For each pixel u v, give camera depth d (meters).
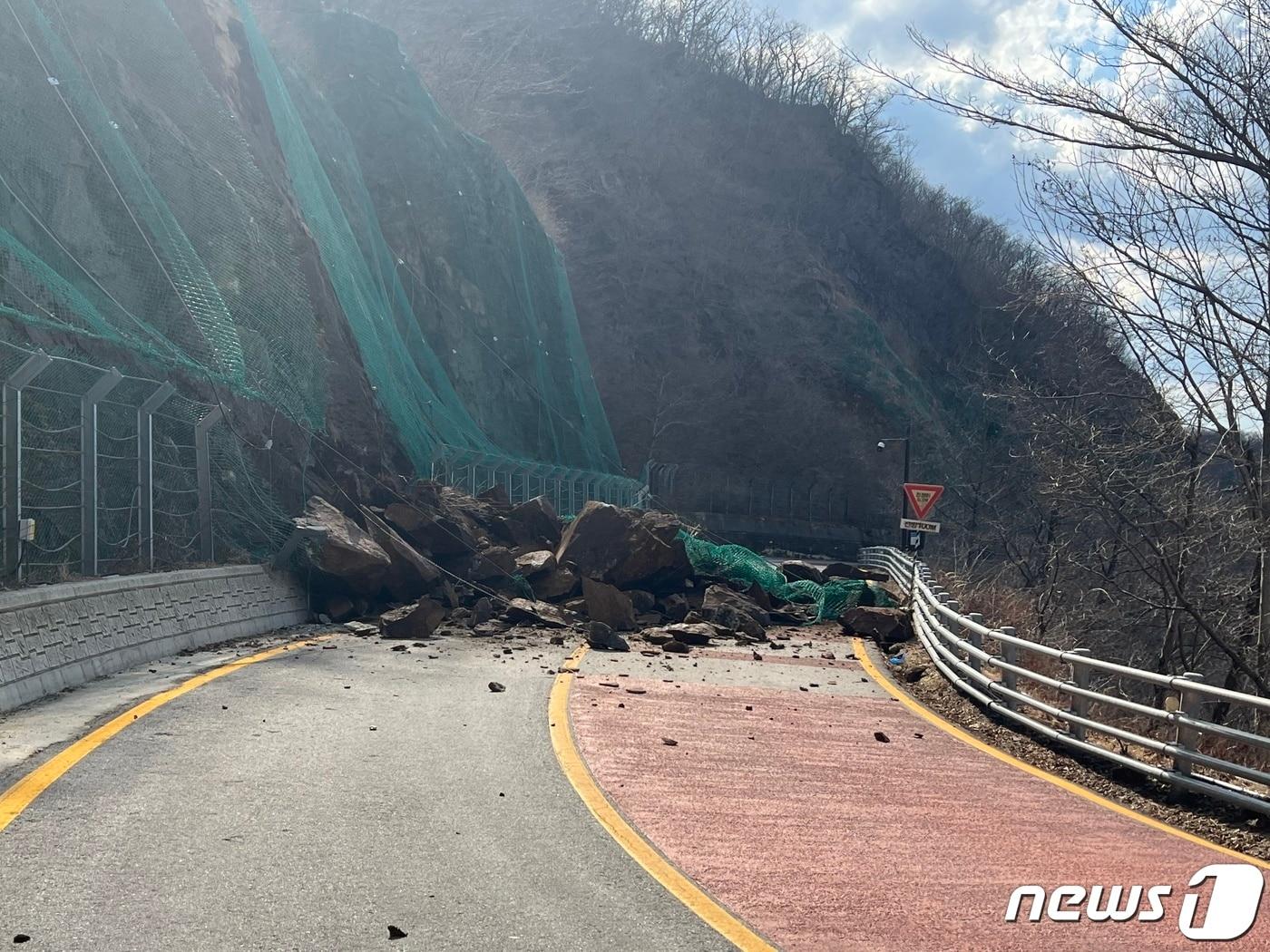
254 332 20.45
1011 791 8.70
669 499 73.88
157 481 15.53
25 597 10.12
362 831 6.38
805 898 5.65
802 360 93.69
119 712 9.27
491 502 25.56
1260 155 13.29
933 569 28.55
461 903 5.28
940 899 5.74
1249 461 17.69
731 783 8.22
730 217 104.00
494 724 10.07
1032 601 27.62
